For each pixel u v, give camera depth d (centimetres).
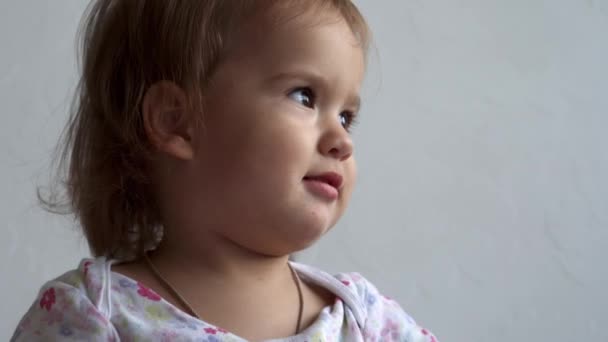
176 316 69
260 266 74
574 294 137
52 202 101
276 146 68
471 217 135
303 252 129
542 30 142
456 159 136
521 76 140
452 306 133
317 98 72
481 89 138
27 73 122
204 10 72
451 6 139
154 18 76
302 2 72
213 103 71
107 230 81
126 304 69
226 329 70
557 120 140
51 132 122
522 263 136
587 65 142
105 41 80
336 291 79
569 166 139
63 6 124
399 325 82
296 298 77
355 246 131
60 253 122
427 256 133
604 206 139
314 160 70
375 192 133
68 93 123
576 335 136
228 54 71
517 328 135
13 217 121
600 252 138
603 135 141
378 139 134
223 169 70
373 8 136
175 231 74
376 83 135
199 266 73
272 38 70
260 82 70
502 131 138
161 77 74
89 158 82
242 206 69
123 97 78
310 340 71
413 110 136
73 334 67
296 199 69
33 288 121
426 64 137
